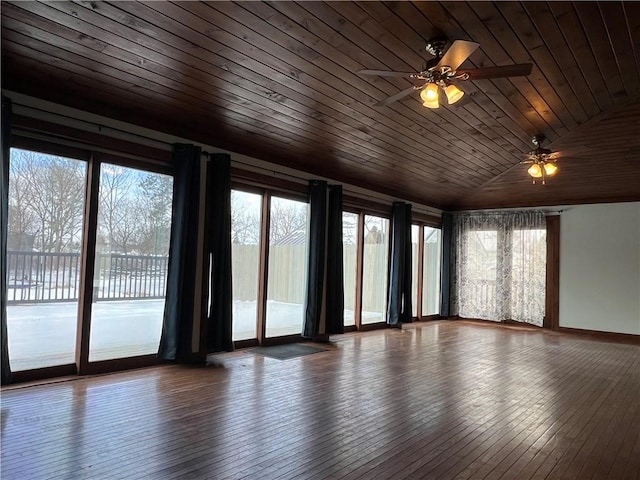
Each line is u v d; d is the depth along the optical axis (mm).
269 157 5547
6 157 3279
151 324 4500
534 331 7777
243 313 5414
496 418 3264
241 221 5383
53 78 3486
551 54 3705
